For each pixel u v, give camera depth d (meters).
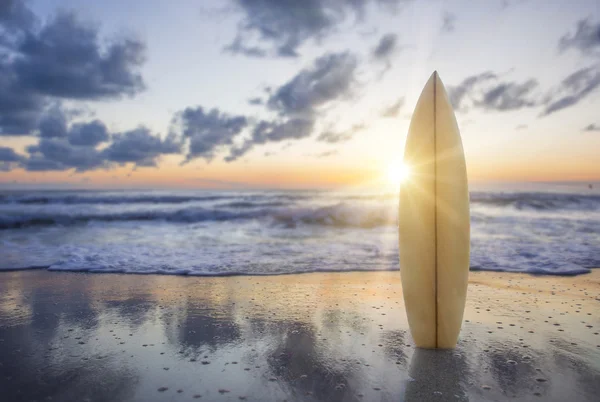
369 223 10.32
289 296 4.01
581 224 9.45
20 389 2.17
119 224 10.51
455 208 2.61
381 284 4.49
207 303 3.78
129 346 2.76
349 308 3.61
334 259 5.88
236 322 3.25
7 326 3.17
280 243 7.38
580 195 15.56
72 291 4.22
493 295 3.97
